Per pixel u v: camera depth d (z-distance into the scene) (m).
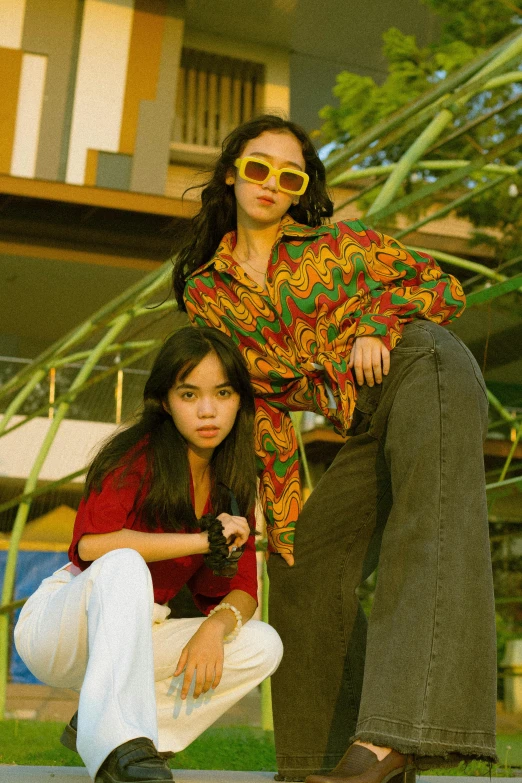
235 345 2.27
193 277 2.58
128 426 2.35
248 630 2.34
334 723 2.63
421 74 9.46
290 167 2.55
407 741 2.03
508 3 7.69
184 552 2.13
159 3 15.20
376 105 9.52
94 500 2.16
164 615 2.36
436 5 9.58
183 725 2.38
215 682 2.19
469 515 2.20
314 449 12.44
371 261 2.52
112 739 1.85
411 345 2.38
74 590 2.08
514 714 9.49
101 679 1.90
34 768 2.49
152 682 1.96
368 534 2.63
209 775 2.71
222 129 16.05
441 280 2.52
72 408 14.64
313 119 18.16
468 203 8.67
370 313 2.44
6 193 13.15
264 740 5.88
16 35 14.61
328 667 2.64
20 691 11.48
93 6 14.95
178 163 15.45
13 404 10.22
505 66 4.46
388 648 2.12
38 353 17.00
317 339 2.45
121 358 14.72
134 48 15.00
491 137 8.11
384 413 2.39
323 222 2.79
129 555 2.03
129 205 13.46
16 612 12.79
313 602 2.65
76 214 14.02
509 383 11.06
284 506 2.59
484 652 2.13
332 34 16.12
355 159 5.12
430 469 2.22
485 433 2.38
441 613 2.12
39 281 14.98
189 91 16.02
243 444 2.33
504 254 8.52
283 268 2.48
